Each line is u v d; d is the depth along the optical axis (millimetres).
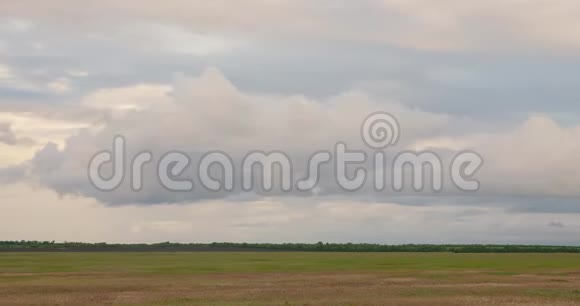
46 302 52625
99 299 54438
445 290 61188
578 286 66125
